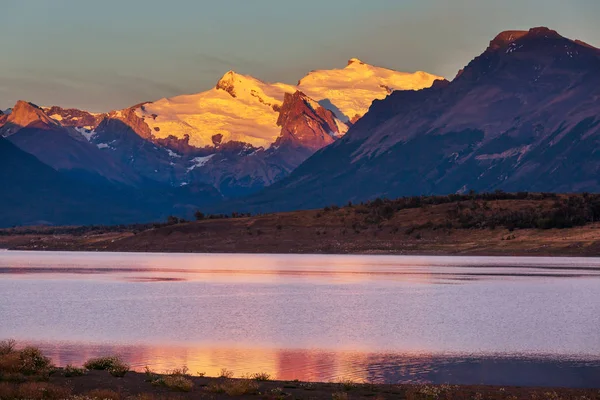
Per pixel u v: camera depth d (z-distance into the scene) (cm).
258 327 18238
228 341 15950
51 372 10206
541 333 17225
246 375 11675
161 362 13412
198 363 13338
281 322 19188
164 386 9831
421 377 12100
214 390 9688
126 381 10069
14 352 10812
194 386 10006
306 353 14412
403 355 14188
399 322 19262
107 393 8856
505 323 19138
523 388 10769
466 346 15350
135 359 13725
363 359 13750
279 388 9856
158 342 15762
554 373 12438
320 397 9662
